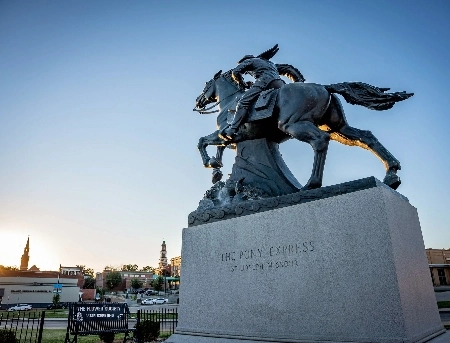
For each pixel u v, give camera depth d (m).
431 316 3.60
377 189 3.41
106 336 10.02
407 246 3.55
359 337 3.11
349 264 3.35
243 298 3.96
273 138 5.46
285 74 5.88
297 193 4.03
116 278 89.12
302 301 3.53
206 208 4.91
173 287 83.06
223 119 5.71
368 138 4.46
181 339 4.25
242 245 4.17
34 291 48.62
